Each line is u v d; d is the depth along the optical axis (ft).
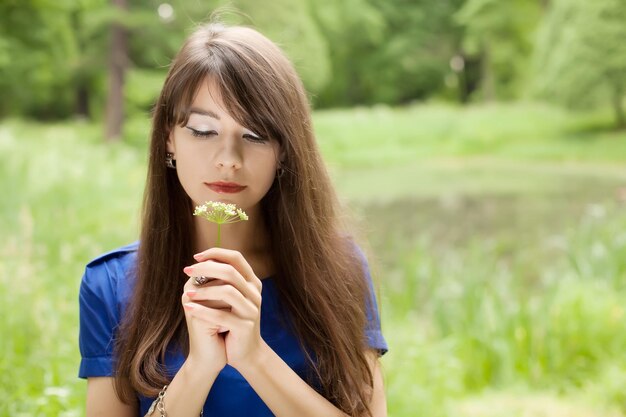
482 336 15.74
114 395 4.51
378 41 116.06
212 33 4.30
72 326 10.87
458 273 19.65
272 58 4.30
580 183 51.60
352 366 4.59
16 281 11.88
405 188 53.36
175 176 4.54
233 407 4.44
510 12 103.91
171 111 4.23
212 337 3.96
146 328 4.42
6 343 9.89
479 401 13.94
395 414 11.65
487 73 111.86
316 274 4.58
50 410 7.70
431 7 116.88
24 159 28.81
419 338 15.29
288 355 4.61
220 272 3.84
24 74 67.31
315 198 4.66
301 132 4.40
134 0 70.54
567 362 15.51
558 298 16.98
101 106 104.17
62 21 56.24
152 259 4.49
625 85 74.69
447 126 84.84
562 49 77.61
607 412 13.37
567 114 83.71
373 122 85.51
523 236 33.53
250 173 4.18
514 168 64.69
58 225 18.63
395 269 25.93
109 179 29.73
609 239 20.95
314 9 105.50
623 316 16.40
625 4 72.64
